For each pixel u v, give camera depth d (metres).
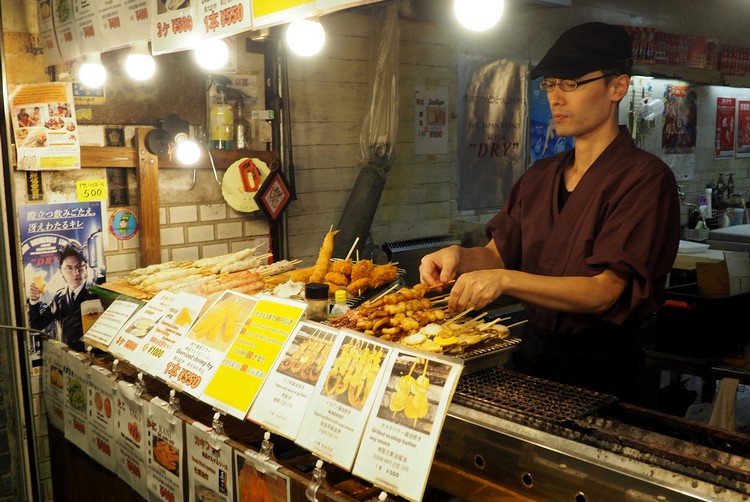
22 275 3.48
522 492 1.57
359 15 4.64
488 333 2.09
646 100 6.53
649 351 3.46
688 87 7.07
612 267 2.06
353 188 4.58
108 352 2.84
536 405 1.71
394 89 4.46
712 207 7.54
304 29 2.60
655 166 2.11
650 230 2.06
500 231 2.54
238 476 1.99
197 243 4.07
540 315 2.33
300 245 4.54
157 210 3.81
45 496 3.68
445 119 5.19
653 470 1.37
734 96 7.86
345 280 3.02
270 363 1.97
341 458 1.65
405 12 4.54
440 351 1.91
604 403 1.74
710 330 3.30
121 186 3.78
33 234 3.50
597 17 6.18
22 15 3.46
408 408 1.58
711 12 7.40
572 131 2.22
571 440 1.52
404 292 2.40
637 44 6.04
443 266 2.38
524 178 2.49
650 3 6.60
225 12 2.51
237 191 4.12
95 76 3.30
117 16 3.02
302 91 4.42
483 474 1.65
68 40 3.32
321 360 1.85
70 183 3.60
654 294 2.11
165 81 3.84
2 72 3.27
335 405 1.73
